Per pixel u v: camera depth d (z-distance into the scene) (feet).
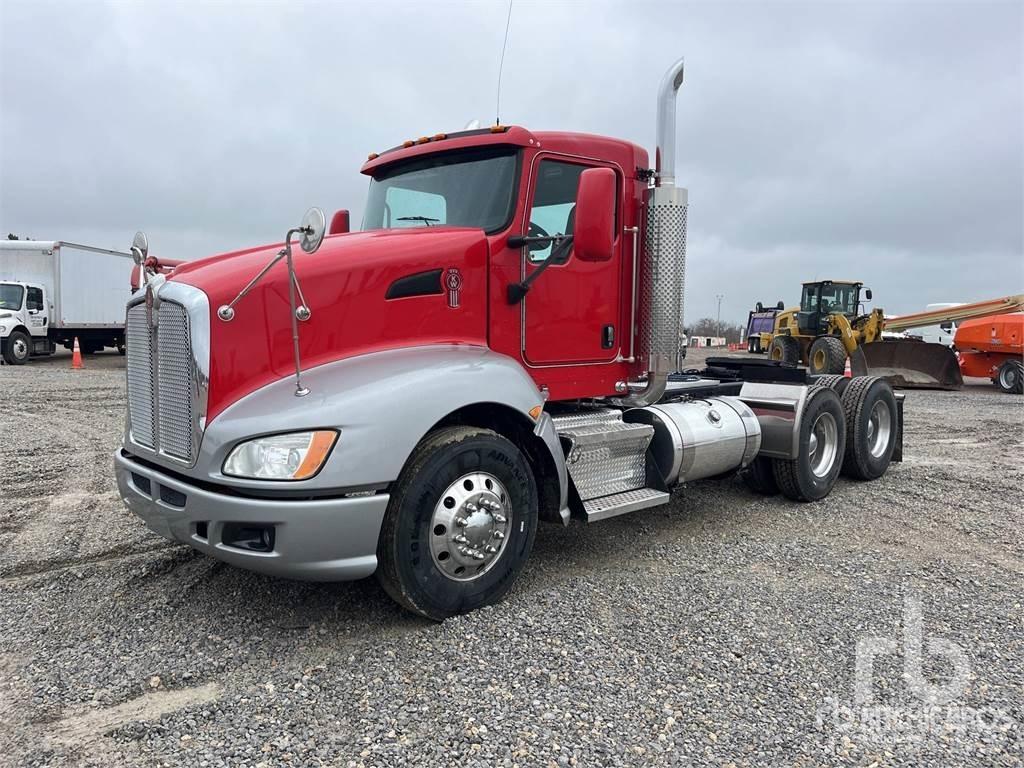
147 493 11.75
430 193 14.73
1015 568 15.06
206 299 10.50
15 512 17.99
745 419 18.65
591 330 15.03
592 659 10.59
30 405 38.32
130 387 12.75
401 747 8.40
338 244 12.14
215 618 11.82
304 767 8.02
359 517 10.49
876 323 65.10
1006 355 57.26
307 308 11.16
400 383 11.12
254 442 10.14
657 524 17.93
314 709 9.18
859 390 22.84
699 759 8.28
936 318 69.10
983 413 42.96
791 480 19.77
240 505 10.07
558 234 14.39
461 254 12.83
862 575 14.44
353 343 11.63
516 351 13.76
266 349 10.83
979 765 8.28
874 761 8.31
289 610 12.16
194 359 10.40
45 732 8.62
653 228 15.46
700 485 22.44
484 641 11.11
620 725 8.93
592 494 14.25
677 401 18.40
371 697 9.48
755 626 11.87
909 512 19.51
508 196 13.56
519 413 12.66
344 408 10.48
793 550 15.97
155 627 11.49
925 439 32.78
